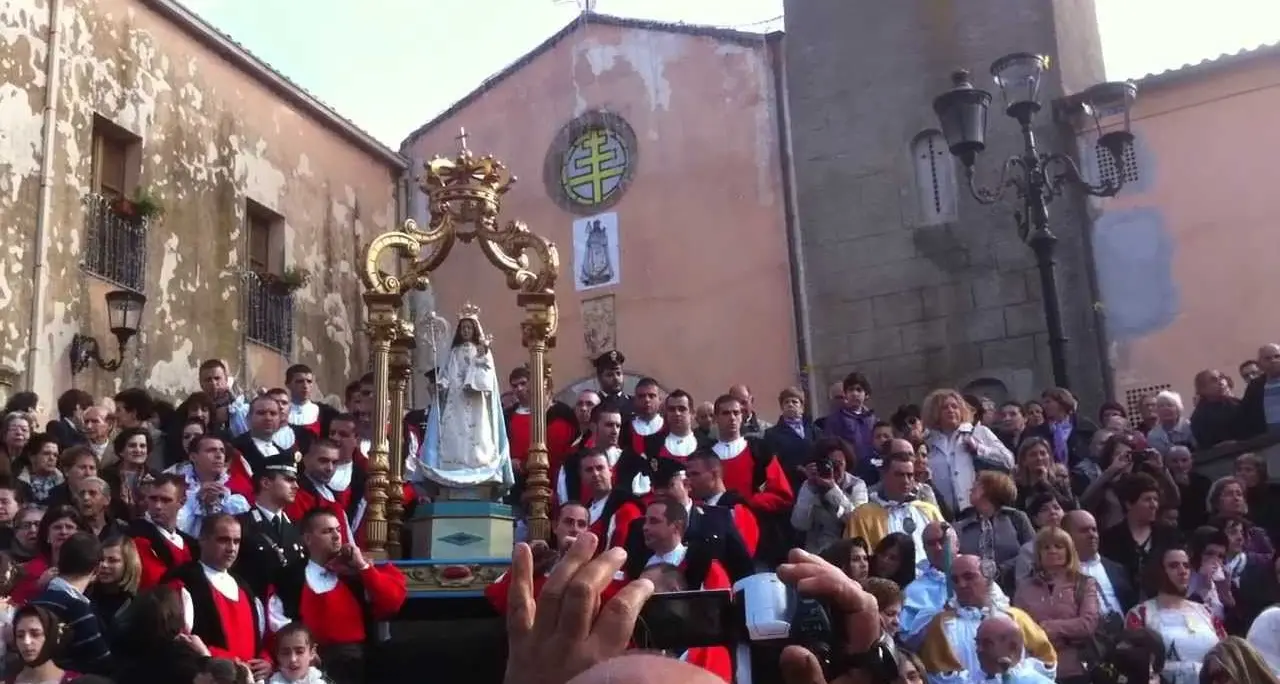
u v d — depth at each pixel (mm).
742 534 7047
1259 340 13086
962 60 15070
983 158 14750
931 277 14734
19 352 11250
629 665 1132
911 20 15422
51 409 11453
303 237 15734
